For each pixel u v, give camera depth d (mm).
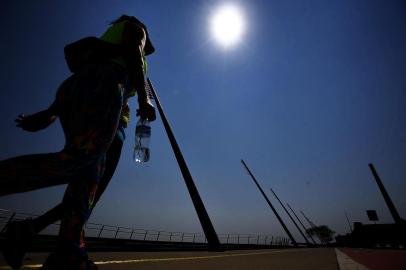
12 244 831
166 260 3592
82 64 1259
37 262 2365
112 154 1494
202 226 9312
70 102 1105
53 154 791
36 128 1295
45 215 939
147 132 1597
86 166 908
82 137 936
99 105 1050
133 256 4449
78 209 1006
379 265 3188
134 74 1251
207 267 2871
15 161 696
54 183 810
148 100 1373
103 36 1422
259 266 3107
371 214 42812
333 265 3258
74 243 958
